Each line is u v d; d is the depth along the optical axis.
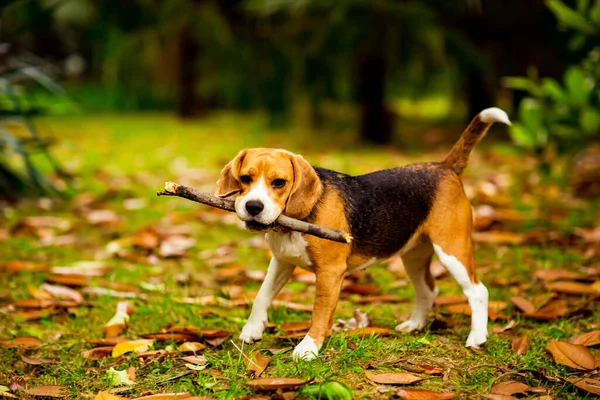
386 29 8.60
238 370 3.20
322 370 3.05
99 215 6.34
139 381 3.23
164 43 11.70
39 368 3.45
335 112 13.94
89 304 4.35
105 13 11.05
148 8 11.10
